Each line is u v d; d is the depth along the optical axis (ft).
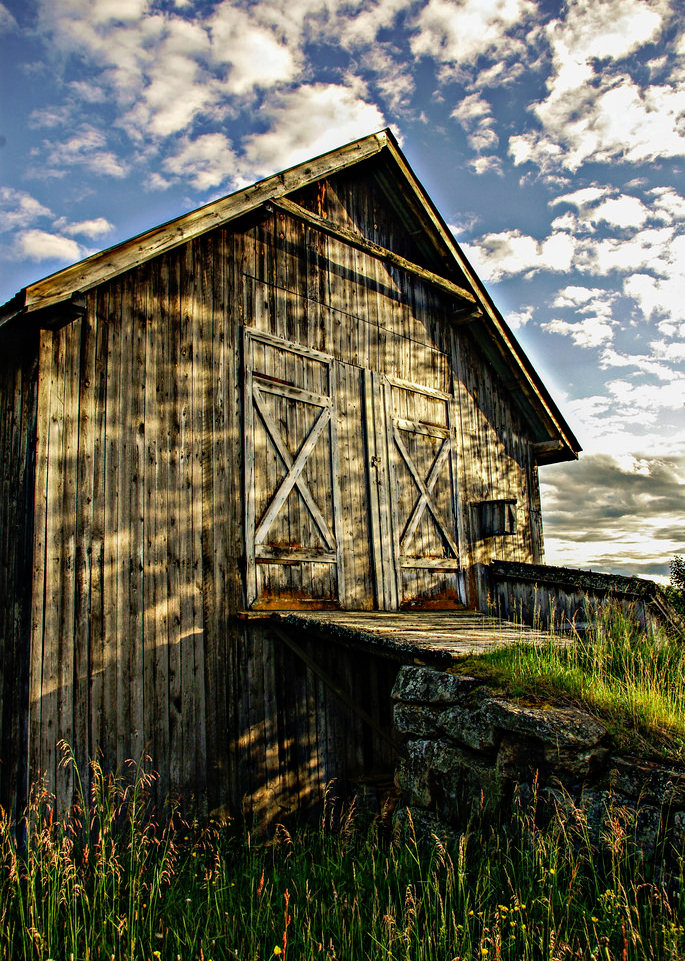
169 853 18.16
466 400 34.78
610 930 11.38
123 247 19.48
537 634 23.13
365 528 27.86
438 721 16.89
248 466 23.50
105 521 19.34
